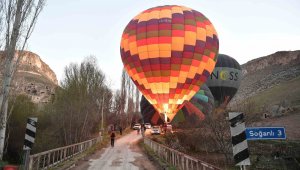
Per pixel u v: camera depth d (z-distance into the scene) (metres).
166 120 25.30
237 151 6.38
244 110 18.78
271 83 105.06
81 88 35.84
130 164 16.30
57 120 32.16
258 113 19.69
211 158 18.80
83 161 17.59
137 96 69.38
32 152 27.91
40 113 34.38
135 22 25.66
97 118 40.78
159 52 23.73
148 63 24.22
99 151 24.67
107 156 20.62
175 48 23.61
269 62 142.88
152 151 20.95
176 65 23.81
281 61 136.38
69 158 17.30
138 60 24.72
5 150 25.78
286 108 42.03
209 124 18.34
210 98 31.66
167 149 15.32
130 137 45.75
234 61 41.97
